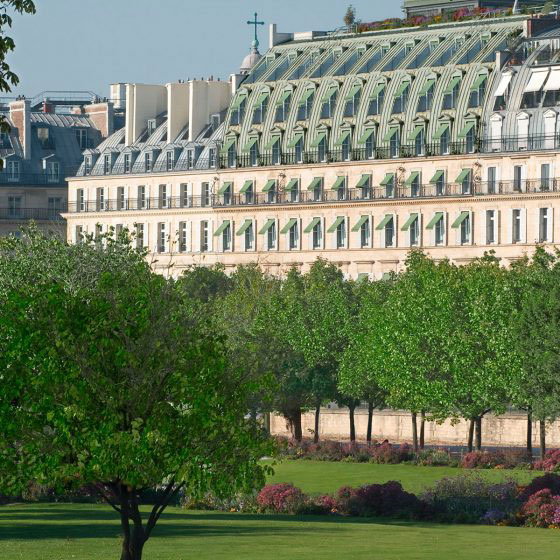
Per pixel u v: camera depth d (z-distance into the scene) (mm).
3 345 128875
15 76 106938
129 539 128125
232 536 167875
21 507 197500
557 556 156625
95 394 127125
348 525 185500
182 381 127562
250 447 129625
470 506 199125
